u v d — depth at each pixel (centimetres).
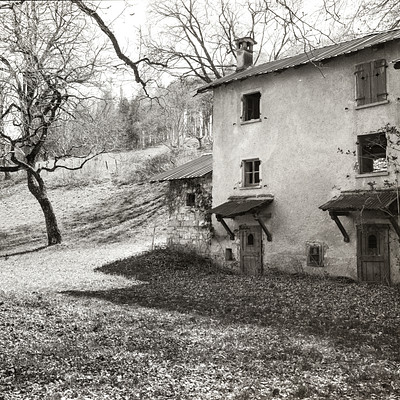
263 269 1806
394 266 1470
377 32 733
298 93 1758
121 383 538
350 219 1576
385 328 860
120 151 4897
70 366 600
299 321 934
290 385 544
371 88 1563
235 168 1942
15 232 3297
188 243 2112
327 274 1620
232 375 580
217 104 2038
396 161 1485
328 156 1655
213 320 944
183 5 2803
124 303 1148
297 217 1722
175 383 543
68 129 2034
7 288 1378
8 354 647
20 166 2330
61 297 1213
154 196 3616
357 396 507
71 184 4275
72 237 3005
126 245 2677
